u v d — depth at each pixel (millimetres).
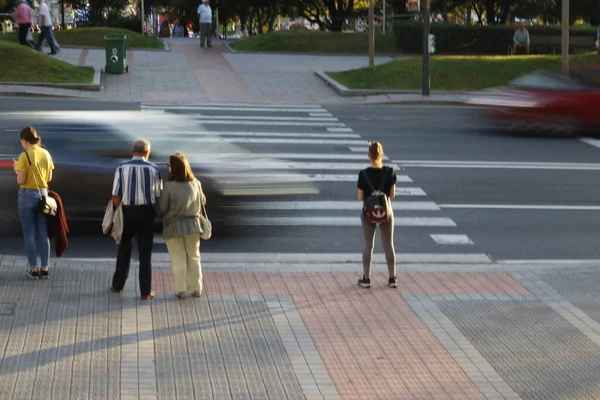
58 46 45969
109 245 14961
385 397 8875
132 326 10688
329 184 19812
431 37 38125
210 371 9383
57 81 36562
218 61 46500
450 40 54000
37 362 9430
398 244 15625
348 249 15211
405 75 39906
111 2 78375
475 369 9672
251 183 16422
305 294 12312
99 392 8711
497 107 28766
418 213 17766
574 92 28016
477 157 23797
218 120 29578
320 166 21781
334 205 18016
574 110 27797
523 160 23578
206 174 15797
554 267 14125
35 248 12422
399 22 54531
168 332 10539
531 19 82688
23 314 10945
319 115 31672
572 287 12891
